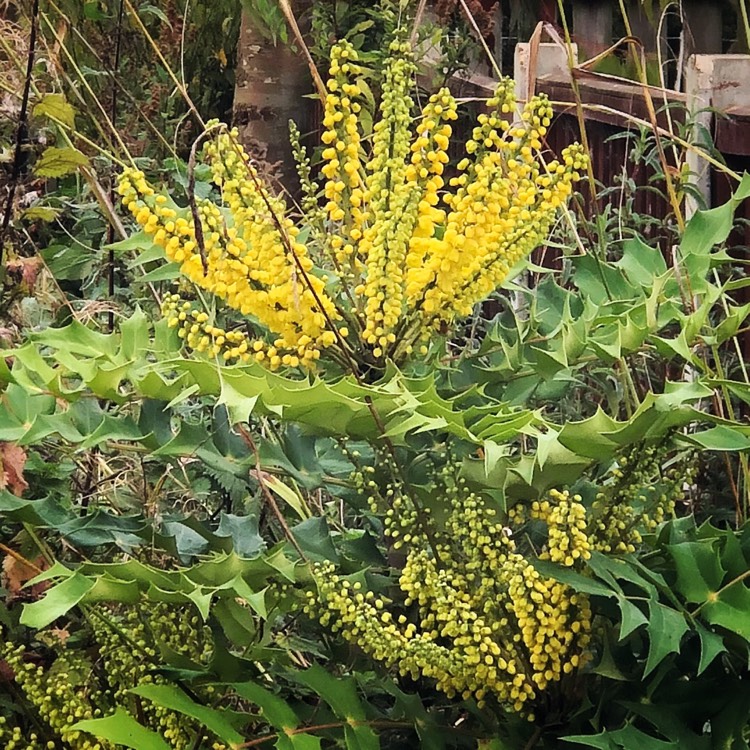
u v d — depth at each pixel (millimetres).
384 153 1000
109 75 1842
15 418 1016
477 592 982
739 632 926
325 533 1067
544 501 1002
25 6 1584
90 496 1369
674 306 1164
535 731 1015
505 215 1025
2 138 1522
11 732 1123
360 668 1127
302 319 995
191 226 994
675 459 1217
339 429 974
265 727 1143
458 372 1178
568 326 1071
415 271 1004
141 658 1078
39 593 1232
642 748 915
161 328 1094
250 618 1004
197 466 1499
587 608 976
